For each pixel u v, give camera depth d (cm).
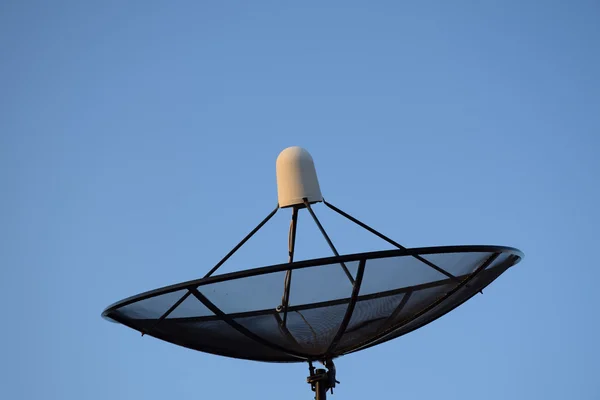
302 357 2158
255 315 2025
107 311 2067
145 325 2109
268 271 1805
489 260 1991
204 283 1881
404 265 1925
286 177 2184
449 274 1984
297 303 1994
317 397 2119
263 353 2173
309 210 2147
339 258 1803
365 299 1980
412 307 2052
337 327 2044
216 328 2083
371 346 2183
